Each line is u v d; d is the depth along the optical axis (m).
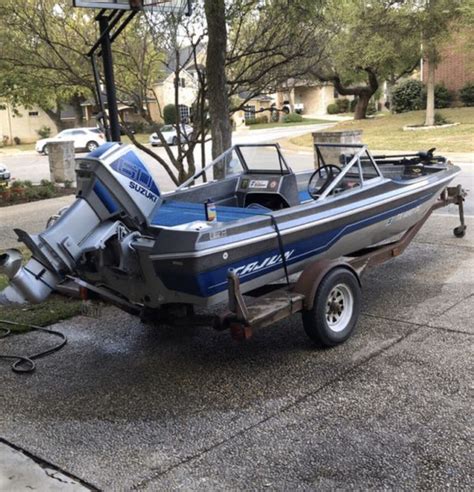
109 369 5.05
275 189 5.99
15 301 4.48
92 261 4.72
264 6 8.49
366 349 5.08
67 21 8.98
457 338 5.17
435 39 23.53
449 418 3.91
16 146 44.53
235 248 4.55
